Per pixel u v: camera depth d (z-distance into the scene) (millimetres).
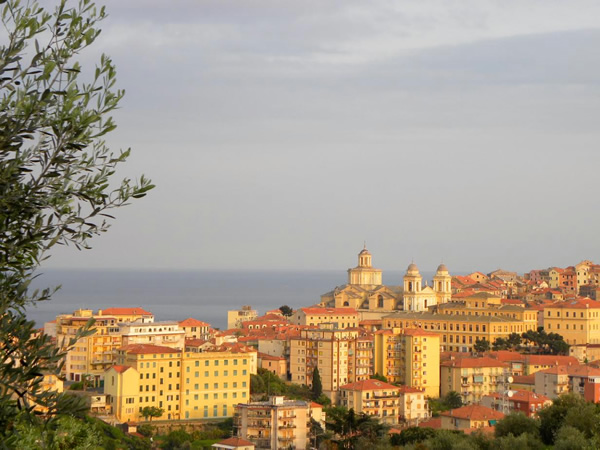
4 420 38156
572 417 155250
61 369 39156
